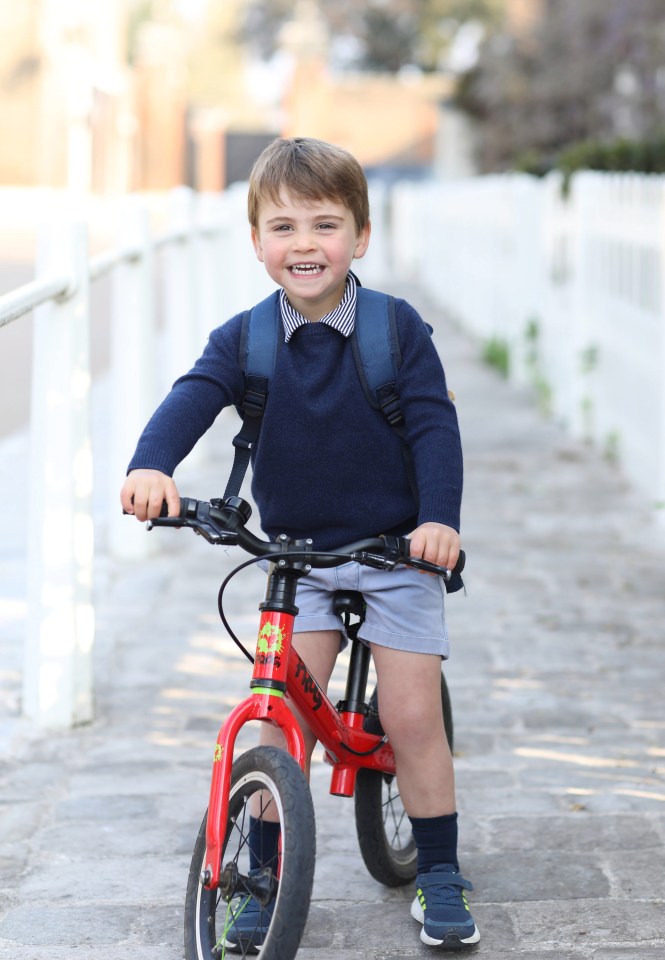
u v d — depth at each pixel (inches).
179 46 2313.0
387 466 169.0
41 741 249.0
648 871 197.8
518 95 1665.8
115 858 203.2
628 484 477.1
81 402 250.2
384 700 173.8
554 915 185.3
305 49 2433.6
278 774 153.6
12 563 375.9
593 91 1529.3
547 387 637.9
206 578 363.9
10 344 803.4
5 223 1594.5
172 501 152.7
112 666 292.0
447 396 169.2
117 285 361.4
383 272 1432.1
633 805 220.7
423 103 2417.6
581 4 1491.1
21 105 1902.1
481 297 908.6
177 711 266.1
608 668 291.6
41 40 1886.1
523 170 1135.6
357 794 185.2
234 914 167.0
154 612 332.2
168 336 478.9
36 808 219.8
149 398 372.2
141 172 2303.2
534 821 214.7
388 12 2832.2
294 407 166.1
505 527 418.6
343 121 2433.6
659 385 436.5
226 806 156.3
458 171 2413.9
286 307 167.8
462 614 331.6
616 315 507.8
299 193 160.7
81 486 253.8
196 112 2482.8
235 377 167.9
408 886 196.4
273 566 161.0
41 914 186.2
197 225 489.1
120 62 2288.4
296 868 148.9
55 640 253.8
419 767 175.2
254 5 3289.9
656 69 1338.6
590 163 813.9
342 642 178.9
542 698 272.5
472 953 175.3
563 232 616.1
